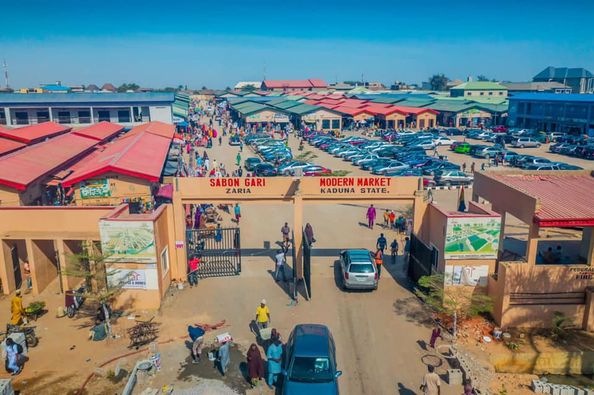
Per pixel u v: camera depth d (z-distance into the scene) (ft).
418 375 55.47
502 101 369.91
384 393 52.31
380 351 60.08
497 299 66.44
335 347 58.95
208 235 101.86
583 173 91.20
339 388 52.90
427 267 71.97
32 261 74.59
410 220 102.37
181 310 70.28
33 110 220.43
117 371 54.60
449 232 69.00
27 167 96.58
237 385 53.31
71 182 92.73
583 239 80.48
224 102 499.51
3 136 140.36
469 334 64.18
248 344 61.41
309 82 652.48
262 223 111.45
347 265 75.92
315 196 79.92
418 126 300.20
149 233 68.39
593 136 241.76
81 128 193.47
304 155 201.87
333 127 294.05
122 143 138.21
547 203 70.59
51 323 66.95
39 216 73.87
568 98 258.37
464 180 150.00
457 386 53.67
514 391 55.01
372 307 71.31
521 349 60.85
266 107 297.33
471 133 260.83
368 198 80.12
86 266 70.79
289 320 67.05
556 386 54.60
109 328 62.54
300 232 79.61
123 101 227.40
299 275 80.59
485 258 69.62
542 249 89.86
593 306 64.69
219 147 238.07
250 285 78.54
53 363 57.31
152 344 58.03
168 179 118.01
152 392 51.08
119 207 74.08
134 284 70.08
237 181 78.43
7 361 55.06
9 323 65.67
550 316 65.77
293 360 50.70
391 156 199.41
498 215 68.69
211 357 58.03
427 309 70.69
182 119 271.49
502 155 190.29
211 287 77.77
